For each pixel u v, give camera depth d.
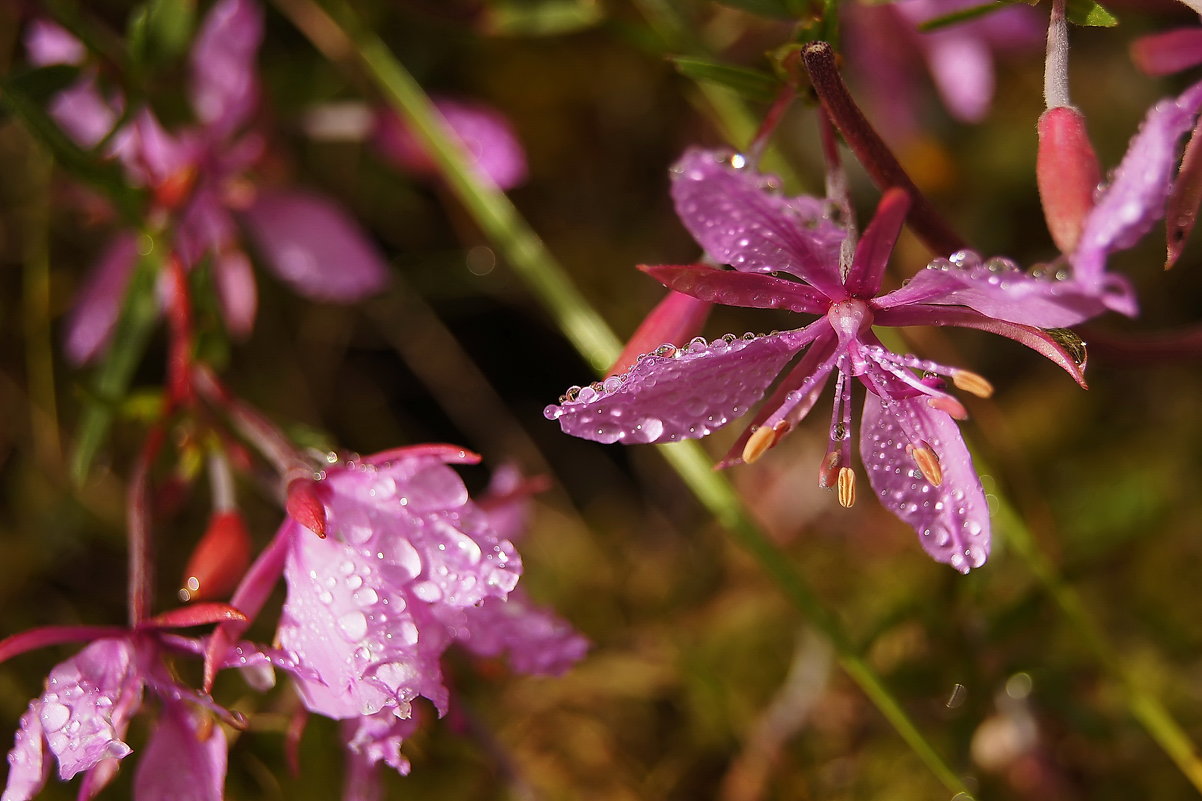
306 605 0.20
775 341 0.19
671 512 0.28
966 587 0.23
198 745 0.20
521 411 0.29
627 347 0.20
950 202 0.28
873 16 0.25
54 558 0.25
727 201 0.19
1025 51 0.27
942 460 0.20
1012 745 0.24
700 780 0.25
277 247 0.25
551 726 0.25
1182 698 0.25
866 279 0.19
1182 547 0.25
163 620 0.20
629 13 0.26
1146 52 0.21
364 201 0.28
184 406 0.23
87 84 0.24
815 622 0.23
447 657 0.22
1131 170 0.18
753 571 0.27
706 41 0.25
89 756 0.20
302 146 0.27
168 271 0.23
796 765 0.25
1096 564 0.25
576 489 0.28
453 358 0.28
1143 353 0.21
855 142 0.20
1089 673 0.24
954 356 0.26
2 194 0.26
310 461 0.22
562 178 0.29
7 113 0.23
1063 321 0.19
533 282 0.24
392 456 0.20
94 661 0.20
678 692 0.25
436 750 0.24
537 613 0.21
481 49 0.28
